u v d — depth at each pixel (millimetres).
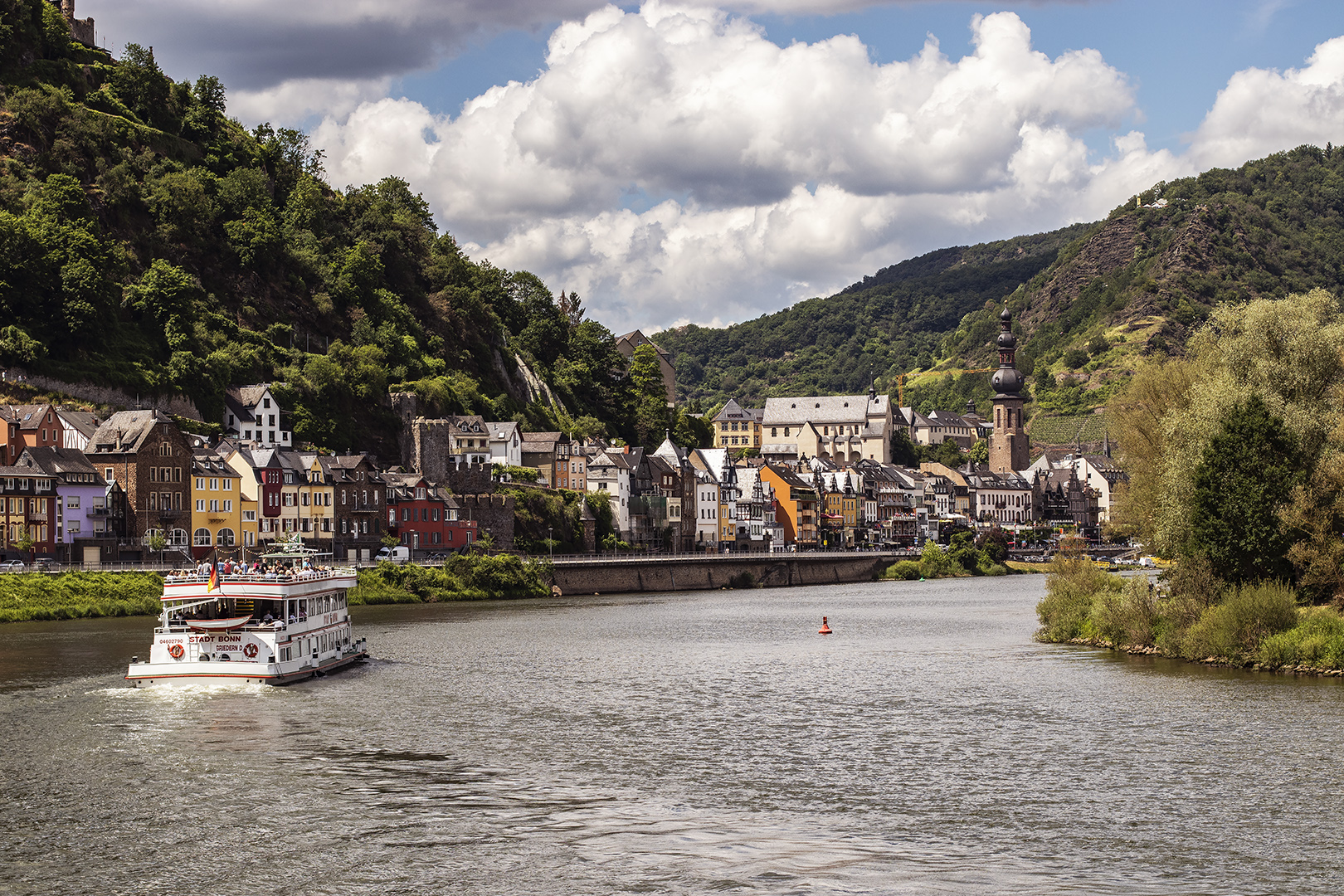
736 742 70625
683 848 50844
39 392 195625
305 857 49875
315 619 96312
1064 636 116125
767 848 50781
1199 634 96812
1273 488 96250
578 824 54156
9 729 72875
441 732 73250
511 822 54406
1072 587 119438
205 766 64312
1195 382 109812
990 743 69438
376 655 109812
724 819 54875
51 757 65875
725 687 90625
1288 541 95938
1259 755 65500
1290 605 92938
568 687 90375
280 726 74500
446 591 182375
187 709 79375
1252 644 93750
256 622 89312
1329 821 53875
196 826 53844
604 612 160250
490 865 48781
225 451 193625
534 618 149625
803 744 69812
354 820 54781
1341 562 92938
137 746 68750
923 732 73000
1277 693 82625
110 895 45844
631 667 101750
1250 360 105938
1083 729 72625
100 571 152000
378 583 177500
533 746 69438
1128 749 67312
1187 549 103000
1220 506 97688
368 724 75312
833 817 55062
